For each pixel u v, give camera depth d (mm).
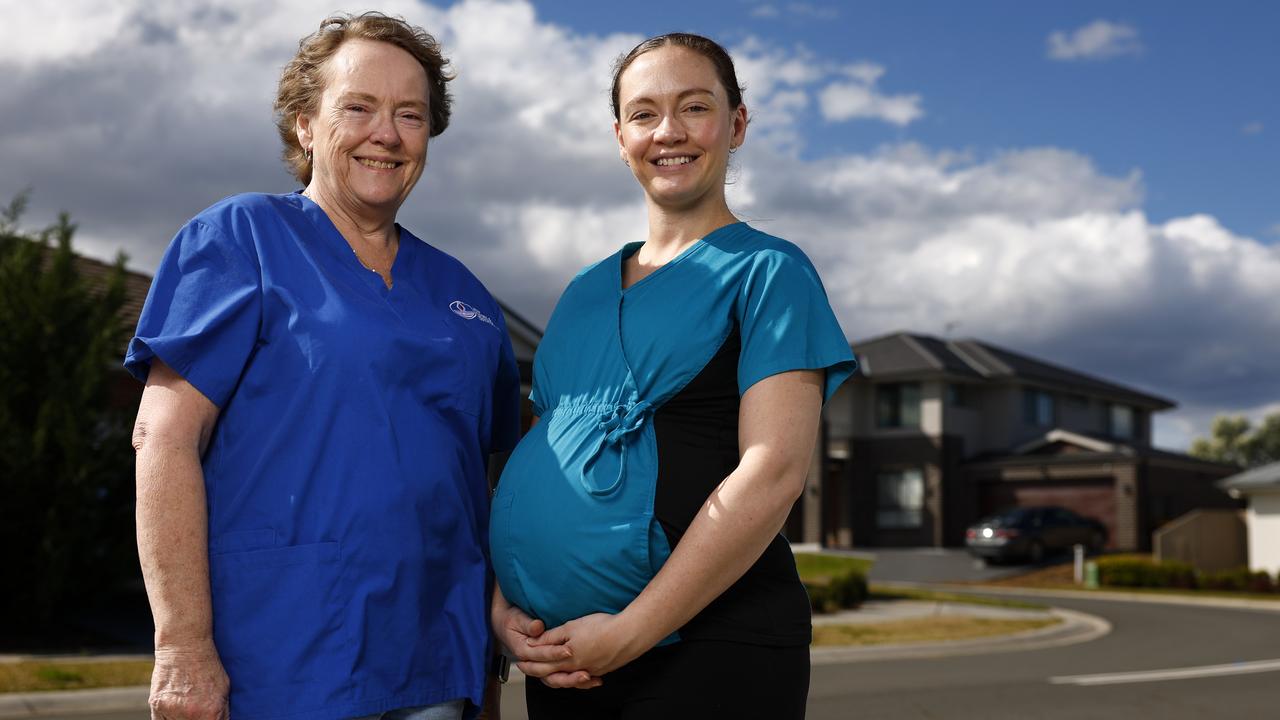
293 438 2129
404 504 2170
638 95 2346
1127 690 9945
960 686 10188
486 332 2480
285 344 2156
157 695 1994
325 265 2271
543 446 2268
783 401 2064
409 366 2238
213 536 2109
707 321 2172
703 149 2328
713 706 2061
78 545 11172
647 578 2086
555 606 2156
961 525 37625
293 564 2090
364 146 2338
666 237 2410
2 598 11414
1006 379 39000
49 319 11438
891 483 38438
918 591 23188
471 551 2340
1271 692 9891
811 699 9375
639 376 2184
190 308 2109
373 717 2119
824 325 2129
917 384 38344
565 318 2432
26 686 8469
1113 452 35969
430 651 2219
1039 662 12320
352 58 2365
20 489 10836
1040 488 36719
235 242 2180
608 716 2221
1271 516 26688
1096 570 27297
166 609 2008
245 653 2072
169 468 2031
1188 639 15188
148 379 2133
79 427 11164
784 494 2021
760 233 2297
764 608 2113
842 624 15984
